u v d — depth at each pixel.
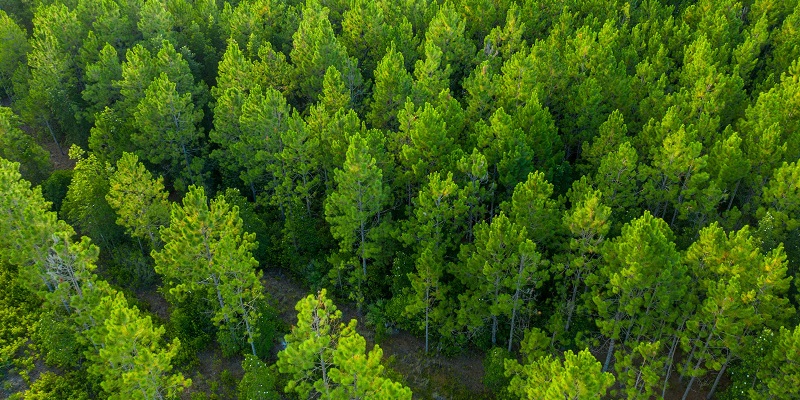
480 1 70.38
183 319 41.69
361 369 25.19
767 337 30.75
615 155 41.25
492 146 43.91
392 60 53.78
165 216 46.34
